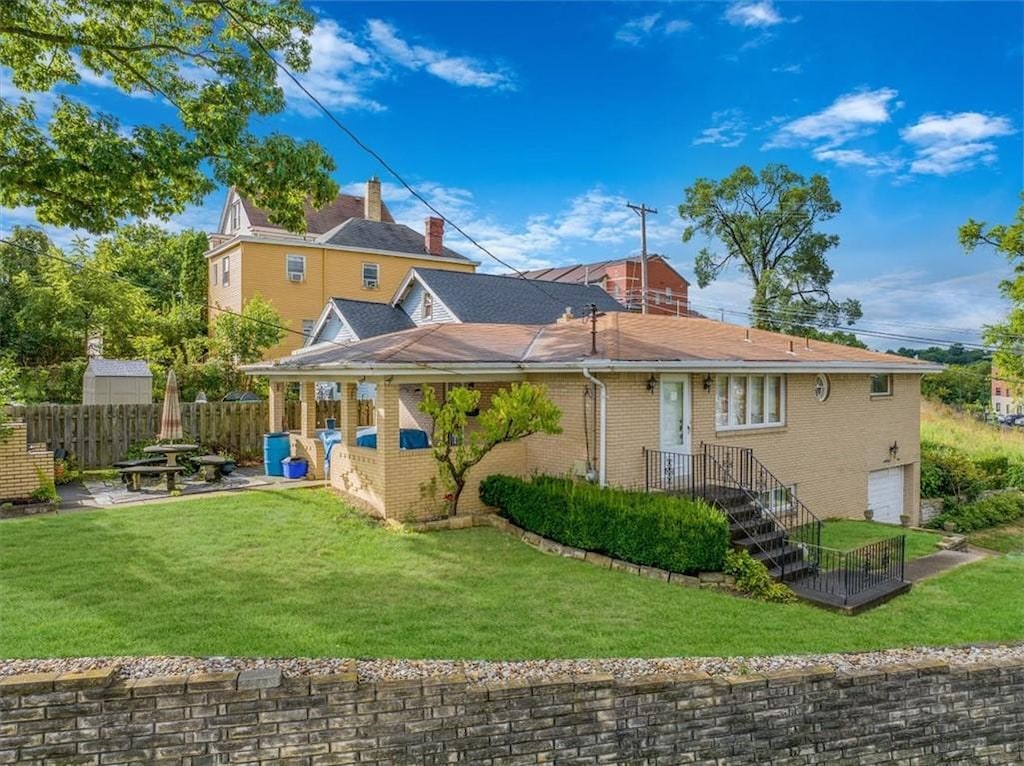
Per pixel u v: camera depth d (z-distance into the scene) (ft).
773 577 31.07
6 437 38.91
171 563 29.30
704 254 126.72
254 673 18.15
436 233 114.21
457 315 64.03
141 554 30.48
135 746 17.38
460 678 19.07
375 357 39.93
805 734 21.33
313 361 44.93
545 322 69.00
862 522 51.01
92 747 17.22
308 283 102.53
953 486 67.87
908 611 28.76
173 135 38.58
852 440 54.95
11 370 47.09
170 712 17.56
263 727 17.90
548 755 19.30
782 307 117.50
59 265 84.89
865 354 58.90
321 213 115.24
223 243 103.55
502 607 25.95
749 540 33.42
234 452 58.44
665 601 27.53
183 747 17.57
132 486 44.98
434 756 18.69
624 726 19.83
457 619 24.41
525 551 34.01
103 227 42.27
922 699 22.63
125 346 87.92
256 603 24.91
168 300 118.21
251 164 40.32
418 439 46.52
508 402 36.11
